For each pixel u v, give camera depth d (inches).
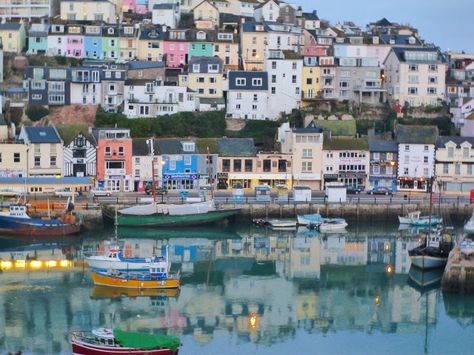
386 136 7081.7
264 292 4092.0
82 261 4544.8
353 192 6520.7
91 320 3580.2
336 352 3326.8
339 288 4188.0
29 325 3503.9
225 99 7691.9
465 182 6668.3
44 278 4195.4
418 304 3934.5
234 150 6643.7
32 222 5137.8
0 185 5743.1
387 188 6569.9
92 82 7367.1
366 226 5812.0
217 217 5639.8
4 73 7755.9
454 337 3513.8
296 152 6653.5
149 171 6441.9
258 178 6604.3
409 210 5925.2
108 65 7637.8
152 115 7313.0
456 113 7647.6
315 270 4534.9
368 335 3526.1
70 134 6451.8
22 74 7755.9
